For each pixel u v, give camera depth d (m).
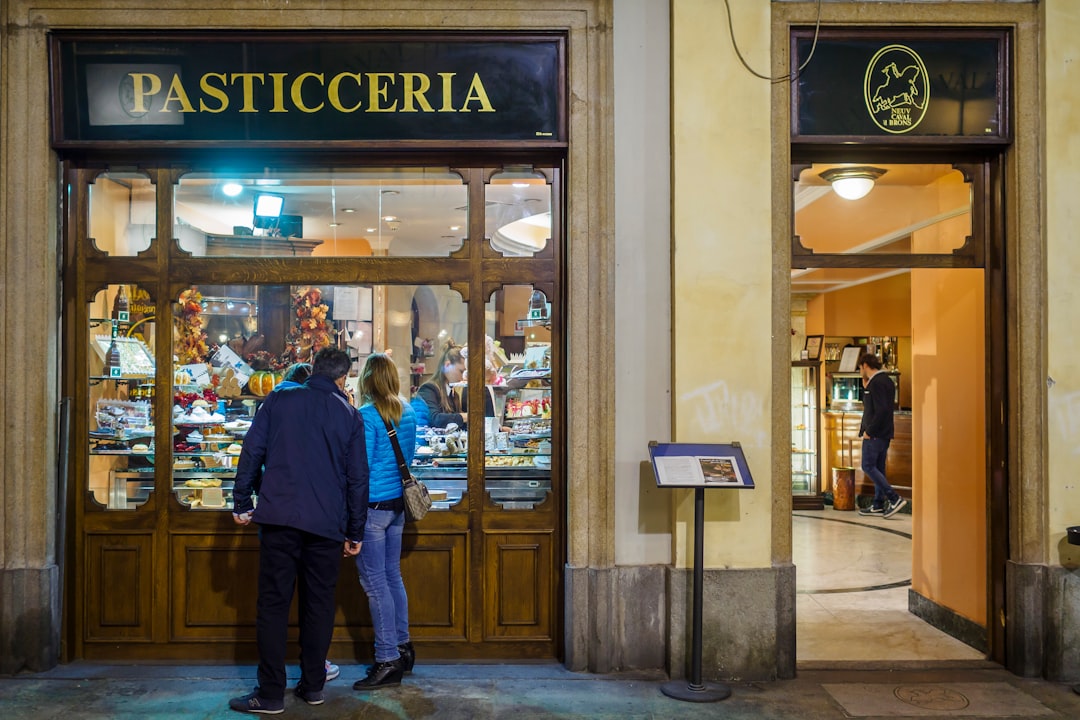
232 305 4.72
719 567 4.38
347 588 4.62
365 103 4.55
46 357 4.47
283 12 4.48
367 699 4.08
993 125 4.57
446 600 4.65
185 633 4.60
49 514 4.48
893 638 5.15
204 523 4.60
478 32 4.53
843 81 4.55
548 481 4.66
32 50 4.46
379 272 4.70
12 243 4.43
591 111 4.50
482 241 4.69
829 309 11.90
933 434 5.50
